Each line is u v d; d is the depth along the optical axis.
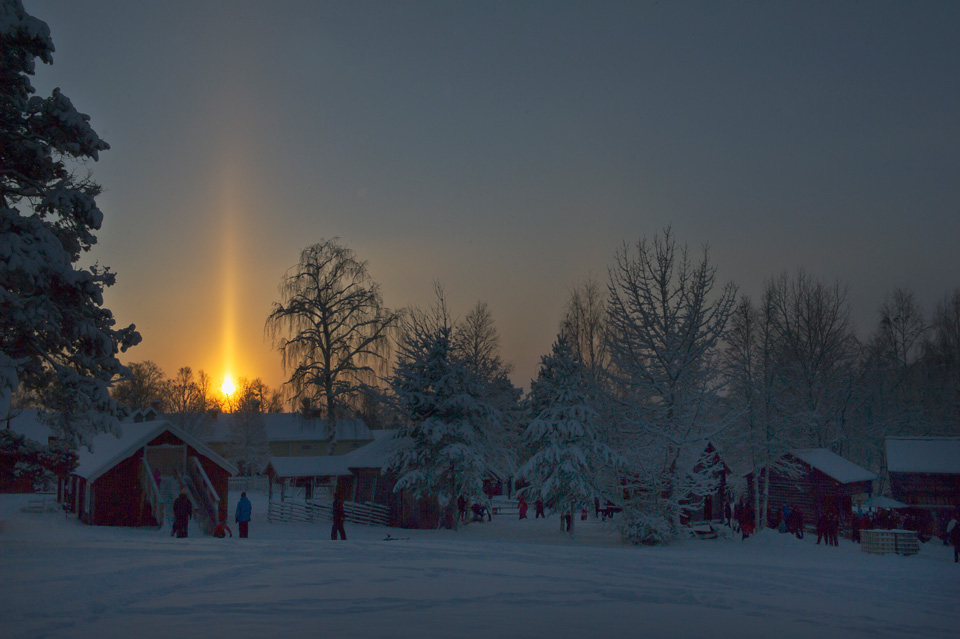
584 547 26.92
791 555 28.64
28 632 8.66
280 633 8.87
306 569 15.33
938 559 29.97
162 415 83.25
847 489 44.84
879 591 17.50
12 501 49.53
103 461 36.34
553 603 12.20
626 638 9.50
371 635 8.91
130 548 18.34
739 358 46.84
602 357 53.44
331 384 50.03
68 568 13.80
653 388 34.66
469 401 40.38
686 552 28.34
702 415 34.69
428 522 42.72
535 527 44.75
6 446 25.08
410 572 15.33
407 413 42.31
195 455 38.09
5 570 13.30
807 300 57.41
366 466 46.25
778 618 12.27
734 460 48.50
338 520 29.39
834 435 58.69
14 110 21.41
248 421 85.75
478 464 38.59
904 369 70.31
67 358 22.38
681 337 34.53
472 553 20.72
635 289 35.34
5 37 19.94
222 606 10.74
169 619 9.71
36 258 19.41
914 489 47.03
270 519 45.75
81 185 24.02
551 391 37.66
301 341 50.03
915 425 65.88
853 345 59.81
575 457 34.78
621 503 34.06
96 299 20.72
